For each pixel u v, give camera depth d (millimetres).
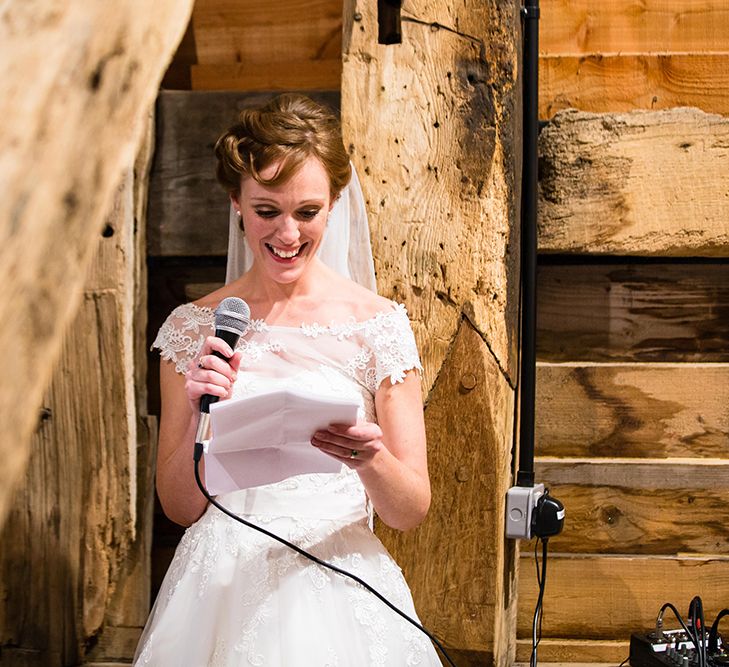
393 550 2215
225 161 1819
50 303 655
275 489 1819
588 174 2395
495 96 2172
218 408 1528
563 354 2512
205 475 1646
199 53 2562
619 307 2496
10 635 2404
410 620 1725
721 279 2486
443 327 2184
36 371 640
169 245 2486
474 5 2170
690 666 2119
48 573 2395
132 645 2438
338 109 2430
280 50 2539
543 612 2477
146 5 772
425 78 2178
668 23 2463
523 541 2477
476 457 2193
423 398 2193
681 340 2494
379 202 2182
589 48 2477
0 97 650
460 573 2209
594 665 2432
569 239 2404
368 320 1889
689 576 2439
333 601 1706
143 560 2441
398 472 1762
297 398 1533
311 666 1623
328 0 2514
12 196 631
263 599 1688
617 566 2451
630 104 2451
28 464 2381
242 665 1636
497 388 2188
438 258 2182
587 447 2475
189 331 1936
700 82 2430
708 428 2451
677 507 2443
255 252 1879
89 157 700
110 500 2389
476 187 2176
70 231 677
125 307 2369
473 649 2211
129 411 2391
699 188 2371
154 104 2477
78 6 709
